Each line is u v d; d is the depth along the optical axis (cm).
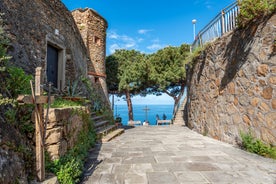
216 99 634
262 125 418
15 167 189
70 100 556
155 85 1683
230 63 549
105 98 1271
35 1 573
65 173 254
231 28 556
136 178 299
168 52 1527
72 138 354
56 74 717
